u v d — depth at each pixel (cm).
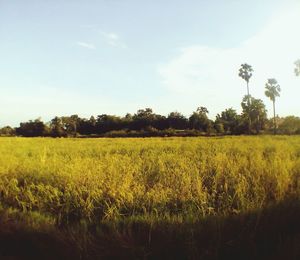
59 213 649
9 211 659
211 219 545
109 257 496
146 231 545
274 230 536
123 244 505
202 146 1941
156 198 669
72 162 1104
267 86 7594
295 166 937
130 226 563
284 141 2573
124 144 2456
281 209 585
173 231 523
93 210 660
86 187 739
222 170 876
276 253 475
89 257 498
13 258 519
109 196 703
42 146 2198
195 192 696
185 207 623
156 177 854
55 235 547
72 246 517
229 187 743
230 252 491
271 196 703
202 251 481
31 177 898
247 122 7688
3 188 818
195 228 524
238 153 1377
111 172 841
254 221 547
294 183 790
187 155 1352
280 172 805
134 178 824
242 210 580
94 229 580
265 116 8244
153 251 496
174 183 767
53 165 1020
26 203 707
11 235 568
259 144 2069
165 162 1120
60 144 2508
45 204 696
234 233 521
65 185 780
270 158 1144
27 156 1466
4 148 1955
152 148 1911
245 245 495
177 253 496
